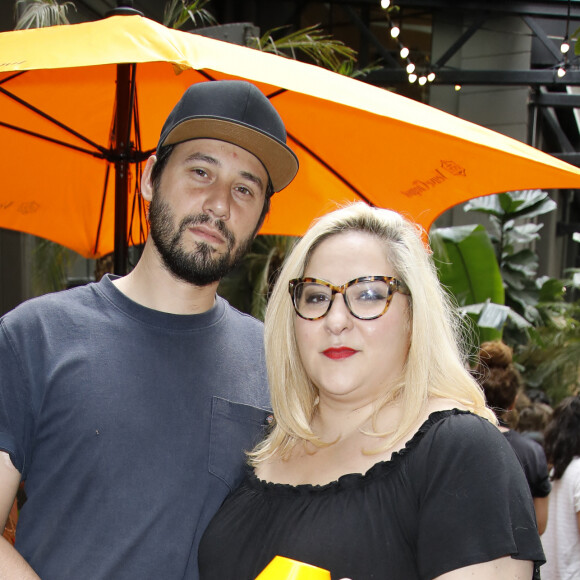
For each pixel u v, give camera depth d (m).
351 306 1.18
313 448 1.27
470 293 5.40
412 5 8.33
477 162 1.95
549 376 6.68
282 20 9.94
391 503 1.04
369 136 2.08
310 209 2.46
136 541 1.26
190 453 1.35
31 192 2.74
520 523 0.97
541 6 8.10
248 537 1.17
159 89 2.38
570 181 1.82
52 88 2.36
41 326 1.36
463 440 1.02
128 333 1.39
